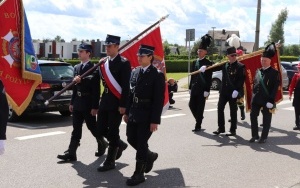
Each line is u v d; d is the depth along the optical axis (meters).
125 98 6.22
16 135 9.04
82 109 6.94
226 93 9.57
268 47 8.91
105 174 6.36
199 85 9.91
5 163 6.84
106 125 6.54
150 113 5.86
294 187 5.92
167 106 7.45
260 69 9.02
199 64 10.03
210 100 16.98
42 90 10.47
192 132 9.93
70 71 11.30
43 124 10.52
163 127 10.48
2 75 5.21
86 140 8.65
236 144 8.74
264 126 8.95
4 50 5.21
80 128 7.09
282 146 8.66
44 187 5.73
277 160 7.47
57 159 7.14
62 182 5.95
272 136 9.77
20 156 7.29
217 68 9.80
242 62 10.28
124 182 6.00
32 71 5.41
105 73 6.33
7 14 5.21
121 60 6.34
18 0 5.28
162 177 6.29
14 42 5.27
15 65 5.30
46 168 6.61
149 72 5.86
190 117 12.16
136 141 6.03
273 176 6.46
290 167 7.01
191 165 7.00
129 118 5.95
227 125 11.09
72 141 7.07
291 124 11.60
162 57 7.34
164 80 5.88
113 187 5.78
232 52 9.45
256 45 22.67
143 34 6.99
